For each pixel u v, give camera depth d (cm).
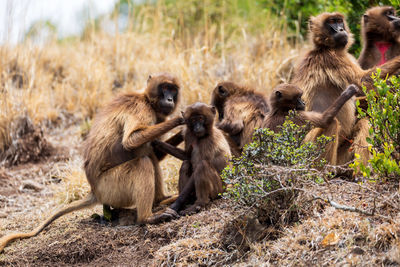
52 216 984
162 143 977
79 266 877
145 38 2003
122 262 857
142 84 1617
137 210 918
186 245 827
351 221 751
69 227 973
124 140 923
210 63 1619
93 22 2047
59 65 1902
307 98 1012
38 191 1269
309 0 1652
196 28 2008
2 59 1747
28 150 1430
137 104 965
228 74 1565
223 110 1149
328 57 1009
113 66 1862
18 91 1561
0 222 1088
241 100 1094
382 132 808
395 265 655
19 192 1266
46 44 1955
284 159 809
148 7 2109
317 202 827
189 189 934
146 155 980
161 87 977
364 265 670
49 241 930
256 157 822
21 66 1770
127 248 884
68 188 1181
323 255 713
